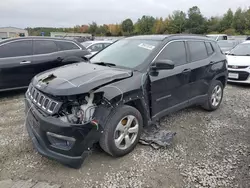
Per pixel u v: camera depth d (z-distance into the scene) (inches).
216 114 185.9
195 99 169.2
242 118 177.6
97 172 107.1
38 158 117.0
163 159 118.8
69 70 126.8
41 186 96.8
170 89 143.2
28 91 127.3
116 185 98.9
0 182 98.6
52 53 243.0
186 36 167.0
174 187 98.5
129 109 117.1
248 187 98.3
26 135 141.5
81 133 99.0
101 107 105.7
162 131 143.6
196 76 163.8
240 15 2026.3
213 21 2276.1
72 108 102.3
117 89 111.3
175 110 152.3
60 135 99.0
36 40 236.5
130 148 122.3
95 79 109.3
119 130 114.7
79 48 266.1
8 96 232.1
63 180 101.2
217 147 132.0
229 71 288.5
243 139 142.4
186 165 114.0
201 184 100.3
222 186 99.1
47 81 113.0
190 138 142.7
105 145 111.9
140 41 155.8
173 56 148.4
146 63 131.9
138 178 103.7
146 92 127.3
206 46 182.9
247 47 327.6
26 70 227.6
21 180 100.4
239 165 114.2
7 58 217.6
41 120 101.5
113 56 150.9
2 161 113.8
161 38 150.4
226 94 251.1
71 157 101.7
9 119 167.9
